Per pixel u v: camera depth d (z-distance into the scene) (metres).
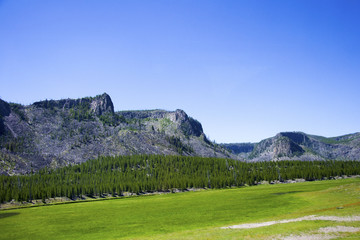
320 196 95.88
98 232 69.81
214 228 55.16
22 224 90.94
